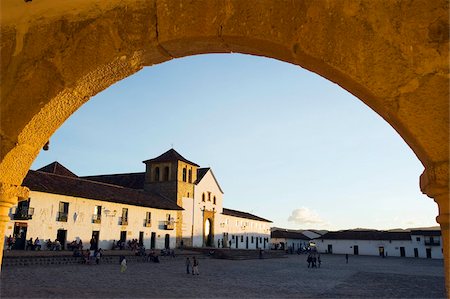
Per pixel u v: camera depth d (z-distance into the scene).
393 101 2.55
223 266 33.94
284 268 34.62
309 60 2.85
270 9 2.89
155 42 3.09
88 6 3.32
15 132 3.25
